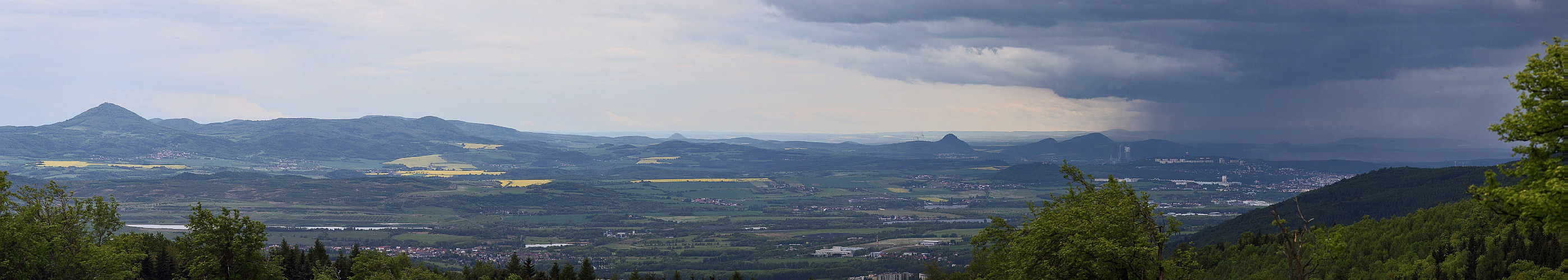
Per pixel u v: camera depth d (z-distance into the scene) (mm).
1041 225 72688
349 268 160375
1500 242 155875
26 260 81562
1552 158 39250
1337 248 42656
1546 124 38812
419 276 148250
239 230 88062
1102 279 66250
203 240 85938
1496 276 150125
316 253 165375
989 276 82625
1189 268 66688
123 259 89938
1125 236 64750
